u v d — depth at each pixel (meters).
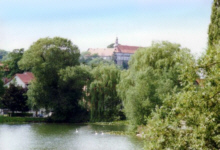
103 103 88.44
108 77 88.31
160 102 54.41
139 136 57.97
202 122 18.41
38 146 50.47
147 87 56.31
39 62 90.44
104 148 48.28
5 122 89.00
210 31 44.53
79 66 92.00
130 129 59.81
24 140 56.38
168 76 57.25
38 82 91.62
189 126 19.27
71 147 49.62
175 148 18.98
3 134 63.88
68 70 89.38
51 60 92.06
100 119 89.00
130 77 66.69
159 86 55.44
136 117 57.03
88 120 91.62
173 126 19.72
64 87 90.69
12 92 99.00
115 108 88.75
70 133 66.19
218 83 18.22
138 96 56.56
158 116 20.53
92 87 88.25
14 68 134.88
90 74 91.00
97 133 64.94
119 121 88.12
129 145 50.16
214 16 44.16
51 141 55.34
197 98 18.59
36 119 92.81
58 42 93.06
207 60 18.14
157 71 60.59
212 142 18.34
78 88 90.81
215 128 18.14
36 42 94.31
